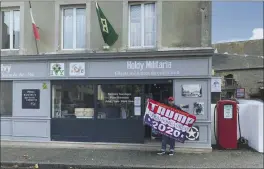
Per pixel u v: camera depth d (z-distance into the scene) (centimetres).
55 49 1070
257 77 3347
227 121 977
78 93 1060
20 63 1082
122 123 1022
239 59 3456
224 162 816
